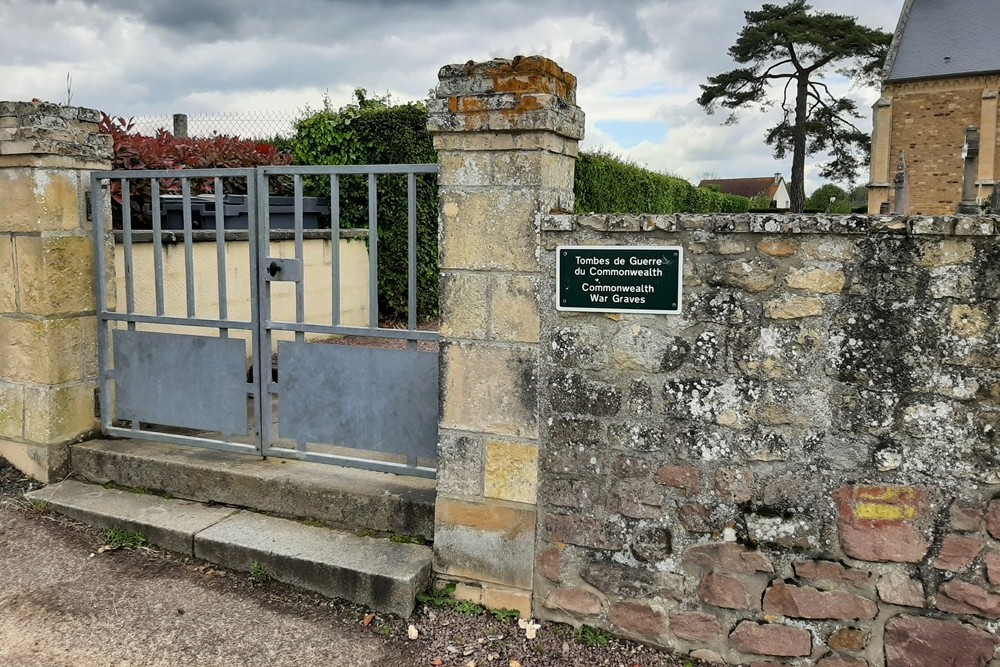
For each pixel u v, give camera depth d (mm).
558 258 2955
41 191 4145
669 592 2975
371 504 3643
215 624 3221
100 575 3566
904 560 2688
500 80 2912
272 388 3984
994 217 2471
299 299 3803
